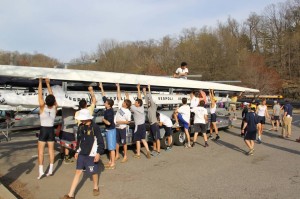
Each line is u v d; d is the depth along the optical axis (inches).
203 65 2020.2
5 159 352.5
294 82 1937.7
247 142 396.2
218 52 2017.7
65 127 345.1
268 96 1576.0
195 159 363.6
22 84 373.1
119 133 345.4
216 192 247.9
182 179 282.7
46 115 279.1
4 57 2149.4
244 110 541.0
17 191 246.5
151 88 505.7
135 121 364.2
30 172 299.6
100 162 347.6
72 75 358.9
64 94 358.0
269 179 285.6
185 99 438.6
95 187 238.1
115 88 472.7
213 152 406.6
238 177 291.1
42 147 280.5
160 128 414.6
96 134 228.8
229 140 505.0
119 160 354.9
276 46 2335.1
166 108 546.6
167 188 256.7
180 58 2222.0
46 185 261.3
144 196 237.1
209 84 604.4
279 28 2485.2
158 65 2384.4
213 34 2224.4
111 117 315.0
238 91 696.4
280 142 503.8
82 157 227.8
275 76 1822.1
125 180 278.1
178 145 452.1
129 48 2556.6
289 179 286.2
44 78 316.2
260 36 2546.8
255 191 251.4
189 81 564.1
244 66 1834.4
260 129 492.1
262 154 399.9
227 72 1909.4
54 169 311.6
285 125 563.5
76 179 227.5
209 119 518.6
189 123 445.4
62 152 357.1
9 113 510.0
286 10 2534.5
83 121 225.6
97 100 392.8
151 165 333.1
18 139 487.5
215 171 311.4
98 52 2561.5
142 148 431.8
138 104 361.4
